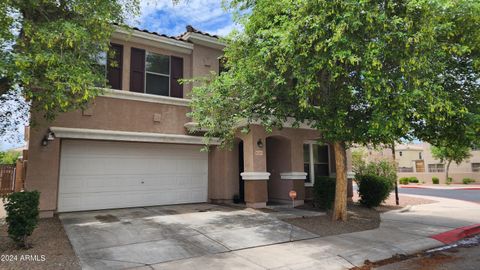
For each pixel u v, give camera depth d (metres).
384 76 7.72
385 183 14.30
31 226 7.16
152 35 12.81
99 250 7.15
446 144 10.02
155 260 6.72
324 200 12.78
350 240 8.66
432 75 7.98
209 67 14.24
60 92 6.77
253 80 9.73
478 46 8.48
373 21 7.54
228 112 10.89
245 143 13.17
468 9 7.93
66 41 6.88
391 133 8.04
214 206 13.05
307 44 8.05
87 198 11.47
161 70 13.33
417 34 7.27
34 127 9.73
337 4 7.54
